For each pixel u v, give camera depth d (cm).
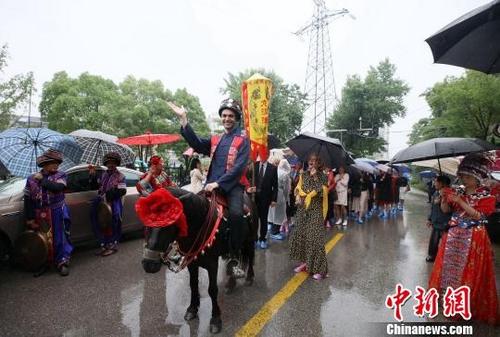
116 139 671
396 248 760
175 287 495
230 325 385
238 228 384
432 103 1989
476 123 1698
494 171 722
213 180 390
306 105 2791
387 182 1243
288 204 840
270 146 793
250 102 485
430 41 336
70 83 2161
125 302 443
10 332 367
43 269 536
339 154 656
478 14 286
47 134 544
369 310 430
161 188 297
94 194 655
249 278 507
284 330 378
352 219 1185
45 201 527
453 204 412
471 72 1631
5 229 538
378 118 3456
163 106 2247
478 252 392
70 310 418
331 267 605
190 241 338
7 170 537
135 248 694
